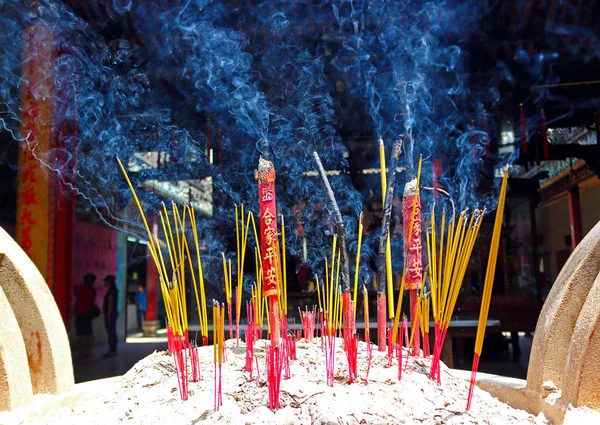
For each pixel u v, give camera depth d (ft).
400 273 23.40
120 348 30.66
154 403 7.61
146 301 38.04
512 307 24.29
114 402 8.16
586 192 29.48
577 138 31.17
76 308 24.93
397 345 8.47
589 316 6.96
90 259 26.27
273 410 6.91
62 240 23.56
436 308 7.95
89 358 25.31
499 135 27.84
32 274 9.29
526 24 25.03
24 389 8.05
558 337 8.01
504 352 26.43
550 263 30.32
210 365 8.88
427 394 7.47
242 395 7.39
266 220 7.23
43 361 8.98
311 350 9.37
